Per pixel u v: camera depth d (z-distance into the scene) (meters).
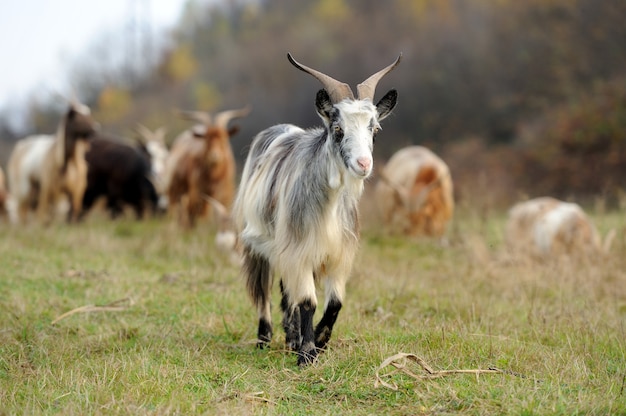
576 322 9.24
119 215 24.20
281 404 6.77
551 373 7.23
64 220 20.78
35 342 8.59
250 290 8.95
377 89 46.75
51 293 11.17
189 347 8.55
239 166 42.50
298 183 7.86
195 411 6.40
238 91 59.69
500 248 15.59
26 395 6.83
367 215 20.30
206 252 15.08
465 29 46.19
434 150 41.84
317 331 8.12
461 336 8.36
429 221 18.70
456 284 12.04
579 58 37.25
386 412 6.52
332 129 7.51
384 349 7.80
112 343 8.73
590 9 37.41
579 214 15.38
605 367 7.52
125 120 72.56
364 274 12.54
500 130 40.72
